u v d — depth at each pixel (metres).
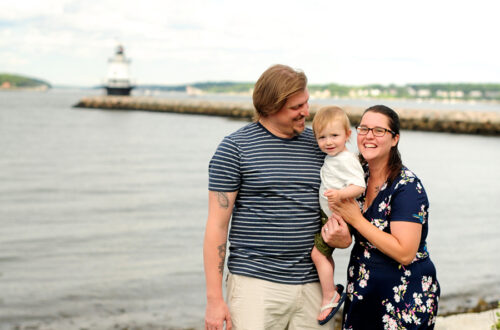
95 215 11.23
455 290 6.50
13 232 9.67
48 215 11.27
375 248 2.46
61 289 6.56
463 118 40.56
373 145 2.41
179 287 6.65
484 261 7.81
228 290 2.57
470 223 10.46
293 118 2.46
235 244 2.56
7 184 15.67
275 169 2.48
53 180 16.56
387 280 2.42
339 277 6.99
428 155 24.31
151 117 58.56
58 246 8.71
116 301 6.15
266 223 2.49
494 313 4.48
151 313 5.78
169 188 15.00
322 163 2.60
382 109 2.43
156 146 28.88
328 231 2.47
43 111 68.12
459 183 16.16
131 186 15.34
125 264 7.64
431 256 8.09
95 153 25.08
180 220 10.73
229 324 2.53
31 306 5.96
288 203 2.49
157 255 8.16
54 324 5.44
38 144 29.25
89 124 46.53
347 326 2.56
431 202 12.81
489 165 20.98
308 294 2.57
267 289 2.49
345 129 2.48
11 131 37.56
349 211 2.40
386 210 2.41
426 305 2.42
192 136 35.62
